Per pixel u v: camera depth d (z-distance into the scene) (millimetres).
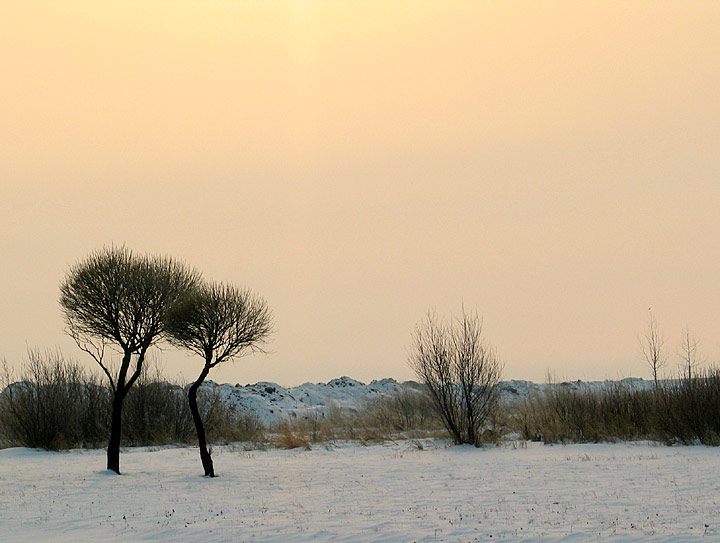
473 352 39781
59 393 45312
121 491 24688
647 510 18062
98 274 30875
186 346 29703
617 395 40969
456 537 15789
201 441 28891
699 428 34969
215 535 16938
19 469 32312
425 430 46719
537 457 32188
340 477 27500
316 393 76812
